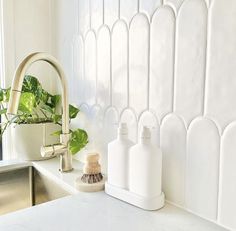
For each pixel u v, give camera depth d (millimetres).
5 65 991
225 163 503
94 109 844
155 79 627
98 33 802
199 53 532
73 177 786
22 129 915
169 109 600
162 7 598
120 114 737
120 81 729
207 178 536
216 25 501
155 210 577
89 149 882
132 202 599
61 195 771
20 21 1004
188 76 556
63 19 984
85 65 875
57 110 997
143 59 653
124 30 704
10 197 908
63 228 508
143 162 574
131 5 677
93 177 693
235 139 485
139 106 674
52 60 763
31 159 938
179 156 586
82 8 872
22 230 500
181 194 588
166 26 592
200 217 551
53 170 850
